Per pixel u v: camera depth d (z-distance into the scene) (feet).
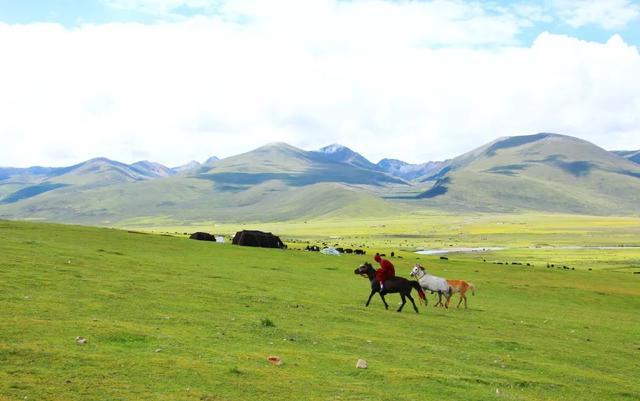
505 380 68.64
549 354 90.48
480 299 171.01
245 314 97.50
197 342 71.41
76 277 119.96
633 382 77.36
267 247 303.89
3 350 57.67
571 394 66.54
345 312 112.16
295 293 136.36
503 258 575.38
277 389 54.65
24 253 152.25
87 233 252.21
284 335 82.23
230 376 57.16
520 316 136.56
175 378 54.80
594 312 166.91
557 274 279.28
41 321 72.43
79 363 56.49
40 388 48.55
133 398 48.21
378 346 81.35
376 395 56.08
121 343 66.39
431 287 140.15
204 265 185.47
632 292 231.91
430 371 69.10
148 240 255.50
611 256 610.24
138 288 114.32
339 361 68.85
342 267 229.25
